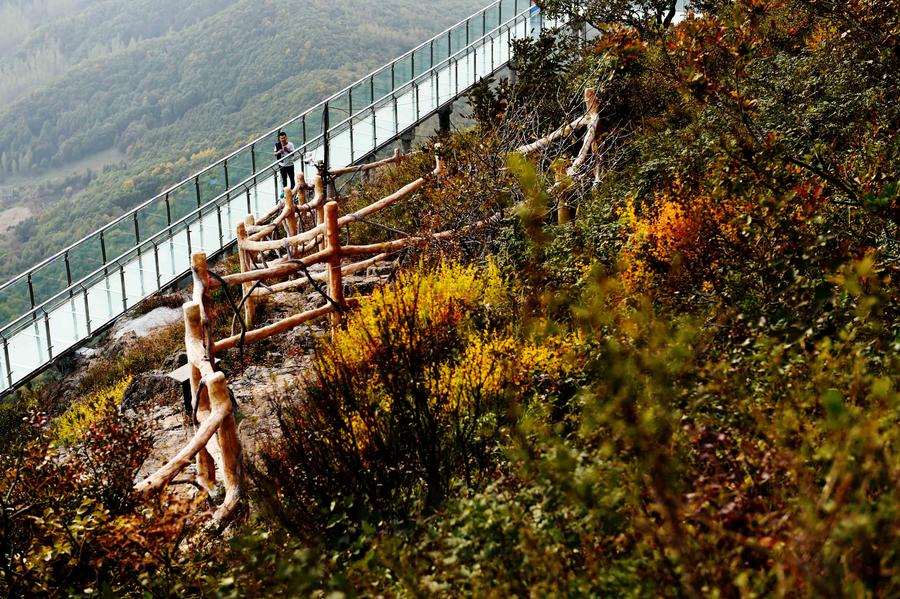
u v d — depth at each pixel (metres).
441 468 5.27
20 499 5.46
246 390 10.01
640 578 3.17
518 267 8.38
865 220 5.88
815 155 6.68
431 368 5.93
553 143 13.04
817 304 4.70
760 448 3.58
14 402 20.58
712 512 3.24
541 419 5.16
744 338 4.85
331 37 121.44
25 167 142.62
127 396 11.98
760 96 10.71
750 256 6.11
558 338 5.73
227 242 24.28
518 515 3.75
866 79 9.41
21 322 21.05
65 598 5.13
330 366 6.72
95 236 22.83
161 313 21.41
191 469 8.46
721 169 6.62
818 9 8.49
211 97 127.12
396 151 22.14
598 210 9.73
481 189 11.32
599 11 18.38
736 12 6.85
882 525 2.54
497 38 31.23
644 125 14.02
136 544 5.01
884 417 3.18
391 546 4.08
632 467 3.45
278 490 5.62
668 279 6.24
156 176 104.06
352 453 5.36
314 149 26.55
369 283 12.80
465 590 3.67
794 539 2.66
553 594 3.23
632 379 3.29
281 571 4.06
